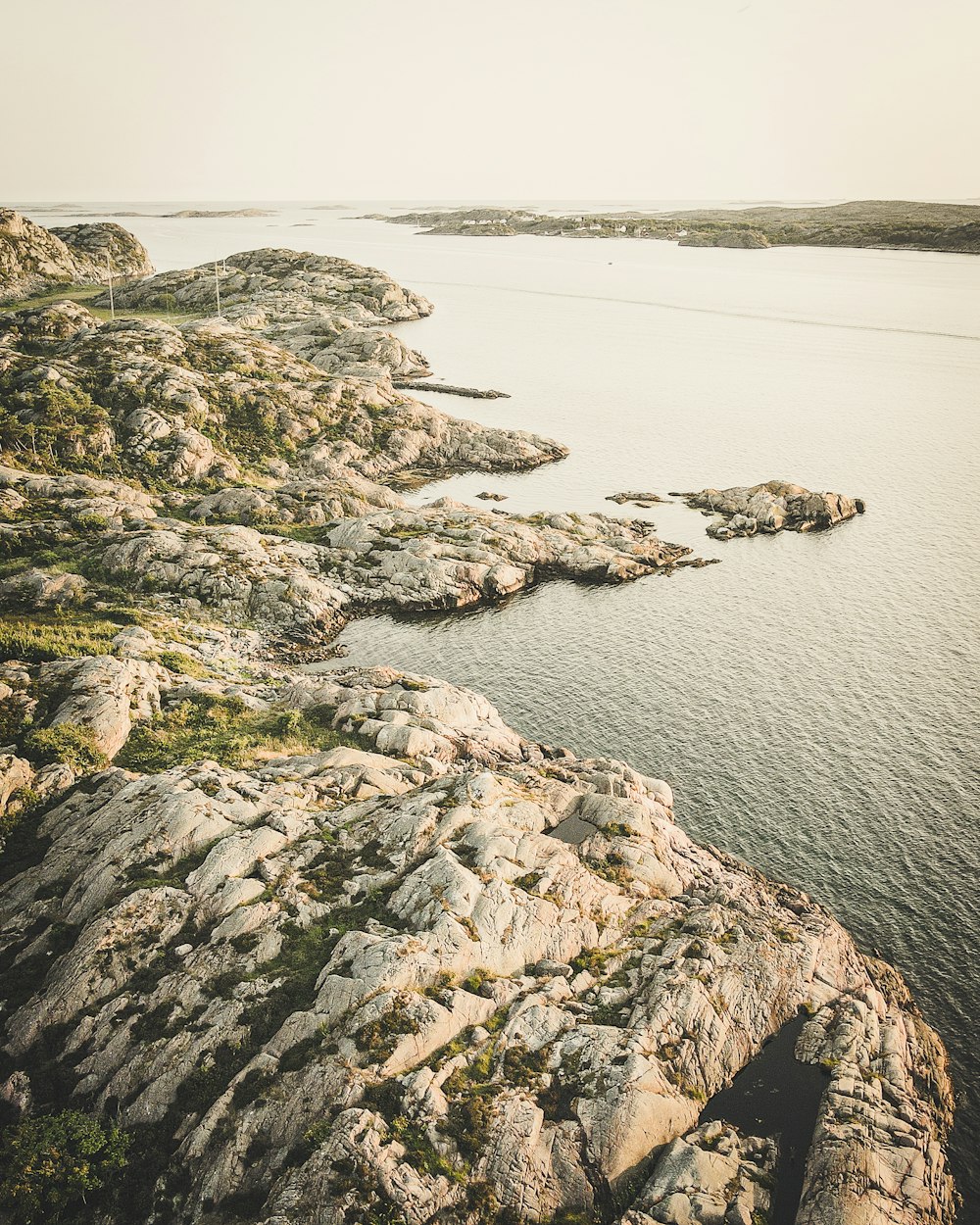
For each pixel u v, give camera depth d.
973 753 68.25
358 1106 34.72
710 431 161.25
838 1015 43.28
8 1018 38.91
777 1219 34.69
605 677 81.44
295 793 52.28
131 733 59.81
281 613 89.31
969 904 53.22
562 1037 39.16
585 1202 34.16
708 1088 39.44
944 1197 35.72
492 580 98.31
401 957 39.91
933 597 97.12
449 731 65.06
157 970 40.56
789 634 89.06
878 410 173.38
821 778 65.31
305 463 131.12
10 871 46.25
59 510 100.50
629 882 49.16
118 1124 35.66
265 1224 31.67
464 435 147.88
